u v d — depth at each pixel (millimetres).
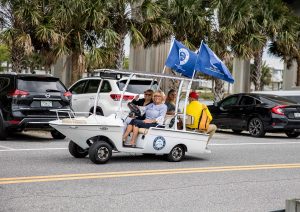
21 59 18953
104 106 16062
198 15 22484
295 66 35562
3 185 8086
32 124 13773
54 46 18984
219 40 23391
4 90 14047
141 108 11320
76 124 10188
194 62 11562
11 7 18672
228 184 8977
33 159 10828
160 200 7504
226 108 19969
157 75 11195
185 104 11398
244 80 33625
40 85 14102
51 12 18891
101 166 10242
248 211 7102
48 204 6961
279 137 19359
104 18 19406
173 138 11133
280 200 7879
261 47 24344
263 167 11117
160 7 21484
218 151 13734
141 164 10773
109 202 7234
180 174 9773
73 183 8438
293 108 18422
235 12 23125
